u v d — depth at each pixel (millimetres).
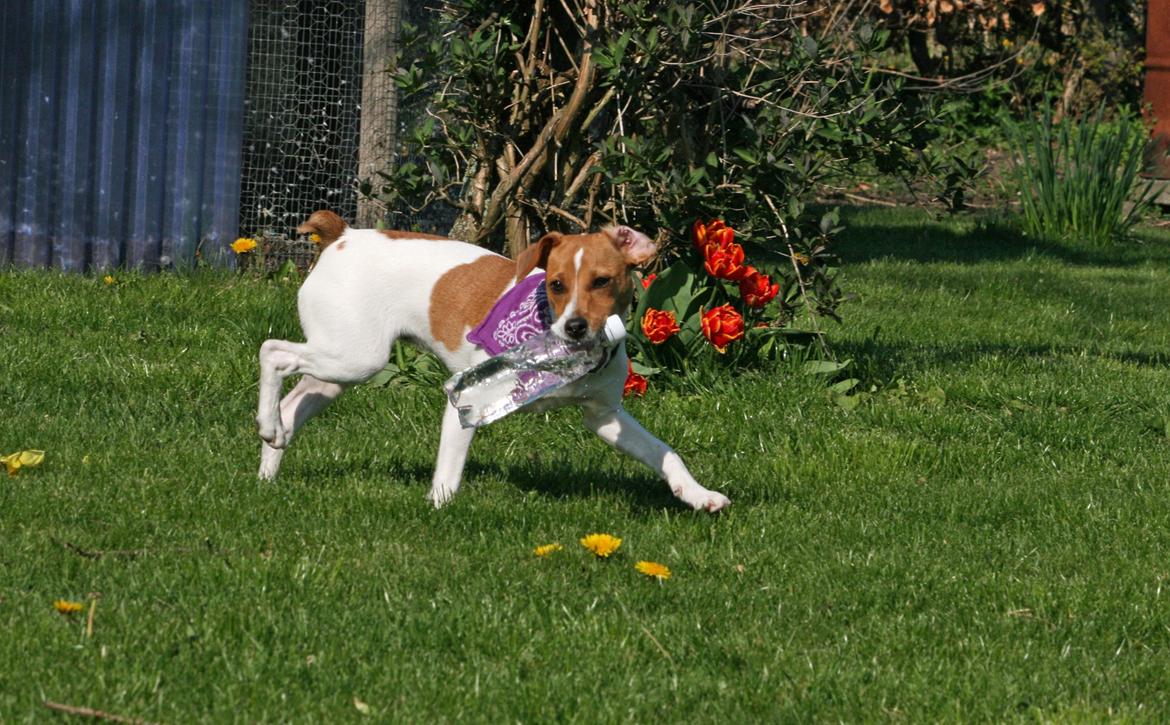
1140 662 4566
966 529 6043
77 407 6973
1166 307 12461
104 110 10281
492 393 5426
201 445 6523
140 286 9641
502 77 7832
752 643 4500
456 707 3906
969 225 17281
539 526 5617
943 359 9477
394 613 4516
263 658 4078
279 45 10453
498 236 8547
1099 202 16609
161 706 3771
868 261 14406
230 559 4906
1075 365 9586
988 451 7297
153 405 7062
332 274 5766
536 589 4844
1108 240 16469
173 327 8594
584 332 5258
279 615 4391
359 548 5152
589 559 5219
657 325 7816
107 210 10383
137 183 10391
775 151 7812
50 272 10047
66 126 10266
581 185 8180
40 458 5926
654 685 4129
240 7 10297
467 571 5016
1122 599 5125
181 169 10422
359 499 5746
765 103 8023
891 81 8008
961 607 5000
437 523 5531
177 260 10461
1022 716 4051
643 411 7621
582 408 5820
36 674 3887
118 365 7703
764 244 8430
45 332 8336
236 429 6852
